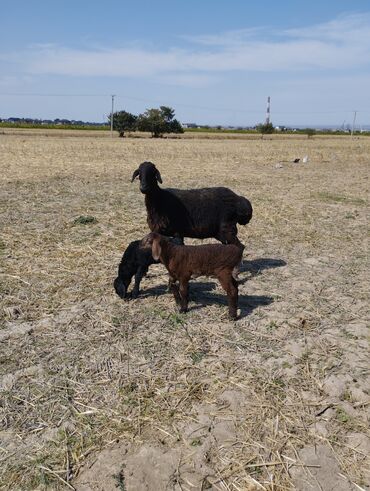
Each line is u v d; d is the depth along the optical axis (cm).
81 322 607
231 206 741
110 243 955
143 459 384
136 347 551
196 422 427
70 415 436
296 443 407
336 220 1263
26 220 1126
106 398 459
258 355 541
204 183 1919
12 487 359
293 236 1081
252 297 712
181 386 479
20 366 508
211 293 721
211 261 593
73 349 543
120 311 643
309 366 521
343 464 386
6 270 778
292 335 592
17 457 385
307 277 808
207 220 734
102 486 359
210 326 608
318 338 585
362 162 3338
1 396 458
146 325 605
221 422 428
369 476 375
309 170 2688
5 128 9888
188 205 722
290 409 449
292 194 1697
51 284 727
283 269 849
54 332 581
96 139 6231
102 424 423
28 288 711
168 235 745
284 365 521
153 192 707
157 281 765
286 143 6216
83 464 380
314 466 383
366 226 1198
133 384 480
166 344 561
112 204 1370
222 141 6781
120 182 1870
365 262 898
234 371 507
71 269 796
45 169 2255
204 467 378
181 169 2466
